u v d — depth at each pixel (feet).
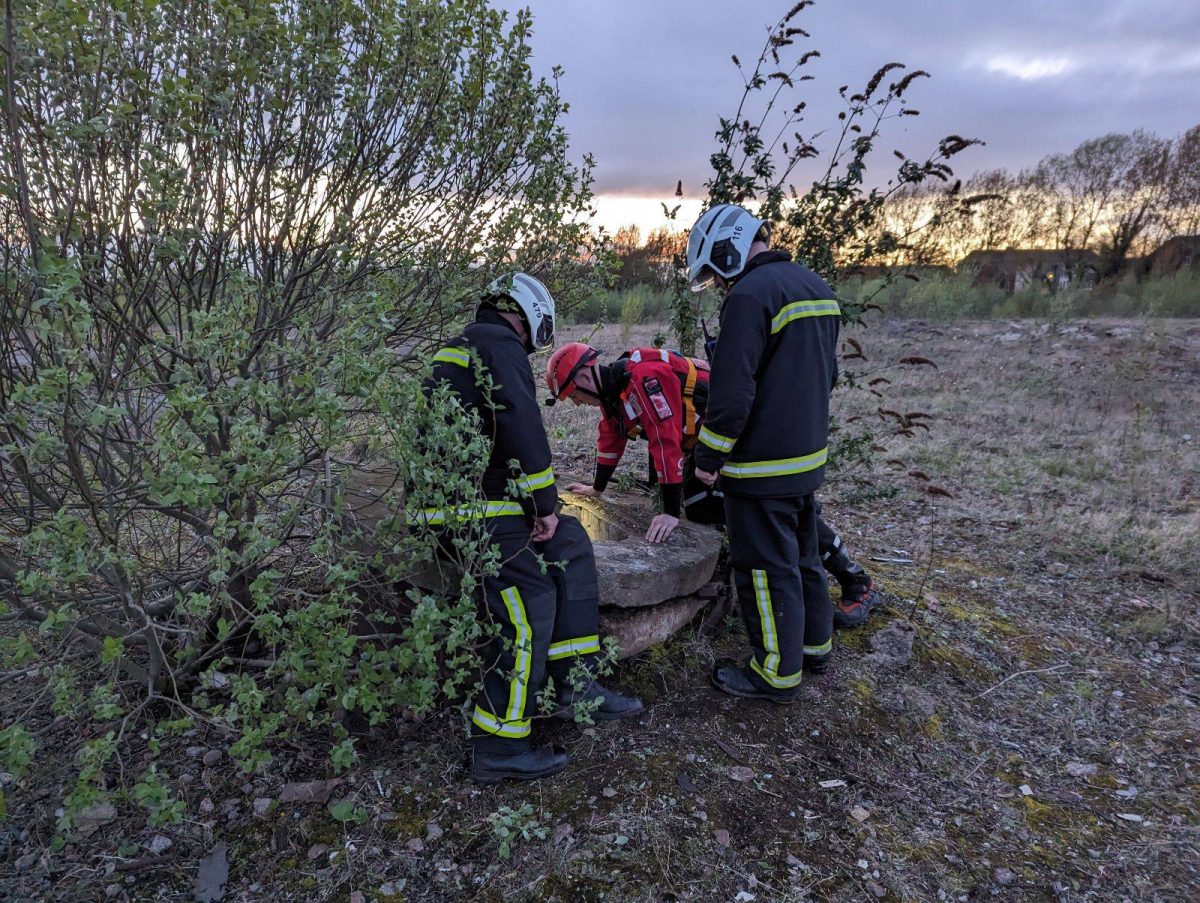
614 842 7.54
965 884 7.52
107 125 6.25
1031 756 9.55
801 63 10.84
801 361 8.67
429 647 7.23
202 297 8.80
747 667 9.89
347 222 9.45
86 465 8.79
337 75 8.57
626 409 10.62
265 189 8.77
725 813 8.03
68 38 6.27
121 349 7.95
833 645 11.19
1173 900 7.46
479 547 7.85
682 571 10.05
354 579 7.49
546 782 8.30
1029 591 13.82
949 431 23.48
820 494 18.03
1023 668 11.44
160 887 7.07
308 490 8.68
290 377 7.78
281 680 8.39
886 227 11.91
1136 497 18.21
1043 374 31.76
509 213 10.99
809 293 8.79
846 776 8.79
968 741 9.71
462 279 10.91
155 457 7.87
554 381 10.96
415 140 9.71
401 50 8.92
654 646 10.42
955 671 11.16
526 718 8.18
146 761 8.44
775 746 9.10
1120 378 30.07
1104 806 8.74
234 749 6.66
